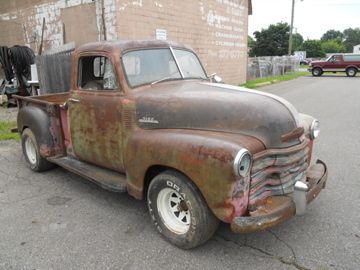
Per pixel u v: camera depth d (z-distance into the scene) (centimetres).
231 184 279
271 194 316
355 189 462
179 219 340
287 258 317
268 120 309
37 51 1274
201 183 292
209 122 323
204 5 1400
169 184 322
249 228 282
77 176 536
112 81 387
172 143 312
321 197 439
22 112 551
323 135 748
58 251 336
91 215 406
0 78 1304
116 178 406
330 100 1290
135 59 394
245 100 322
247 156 279
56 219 398
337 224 374
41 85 1022
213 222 311
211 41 1496
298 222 379
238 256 322
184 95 348
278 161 310
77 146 455
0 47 1189
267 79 2266
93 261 320
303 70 3791
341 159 584
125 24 1002
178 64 427
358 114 994
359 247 332
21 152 670
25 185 503
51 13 1171
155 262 316
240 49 1823
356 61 2667
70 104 448
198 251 331
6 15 1368
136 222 388
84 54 419
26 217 405
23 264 317
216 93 342
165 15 1160
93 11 1025
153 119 350
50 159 503
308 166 374
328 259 315
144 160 339
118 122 381
